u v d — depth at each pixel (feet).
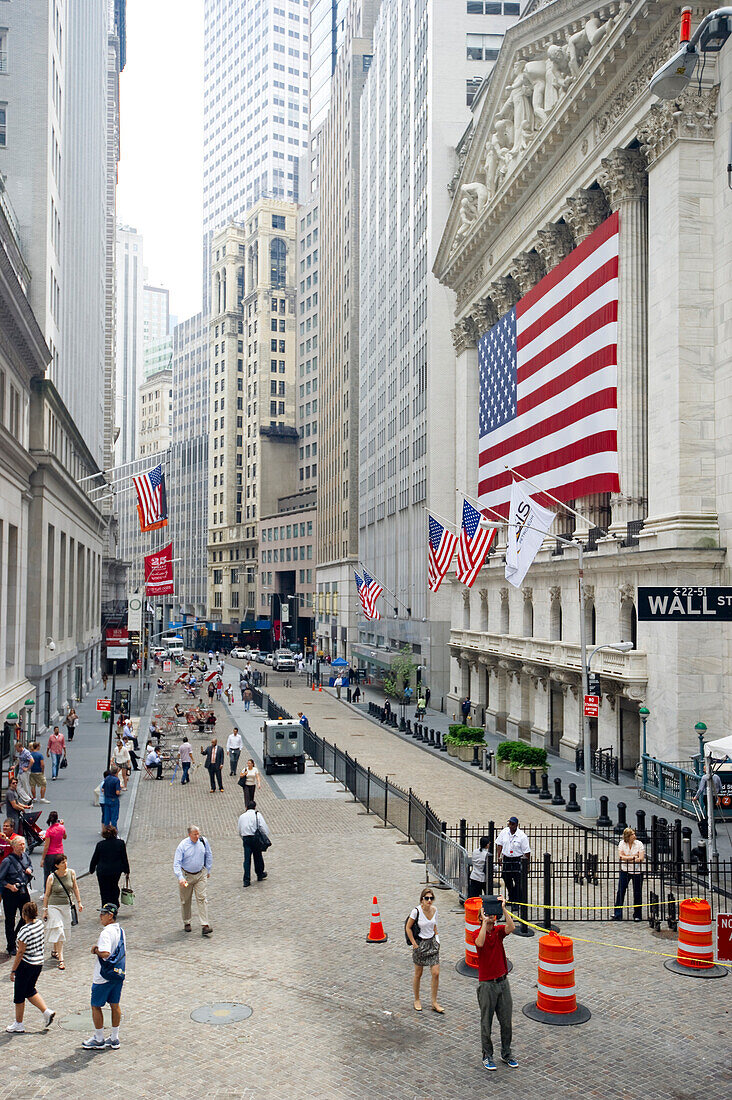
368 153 294.05
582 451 115.14
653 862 57.16
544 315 128.88
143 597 216.95
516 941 49.75
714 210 92.12
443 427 199.93
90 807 87.66
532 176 134.10
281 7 645.10
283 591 426.92
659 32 95.04
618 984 42.96
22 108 136.46
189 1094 32.09
